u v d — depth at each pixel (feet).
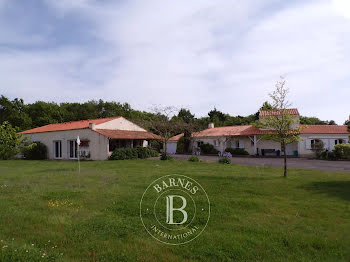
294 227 17.20
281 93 37.86
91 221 18.31
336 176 37.35
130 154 76.54
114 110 172.55
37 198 25.03
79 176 39.14
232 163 61.46
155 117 89.15
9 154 30.83
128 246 14.53
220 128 118.11
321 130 92.12
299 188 28.58
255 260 13.01
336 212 20.21
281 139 37.32
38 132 94.53
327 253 13.74
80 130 83.05
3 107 136.36
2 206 22.29
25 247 13.92
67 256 13.47
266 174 39.42
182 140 116.78
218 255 13.46
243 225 17.49
